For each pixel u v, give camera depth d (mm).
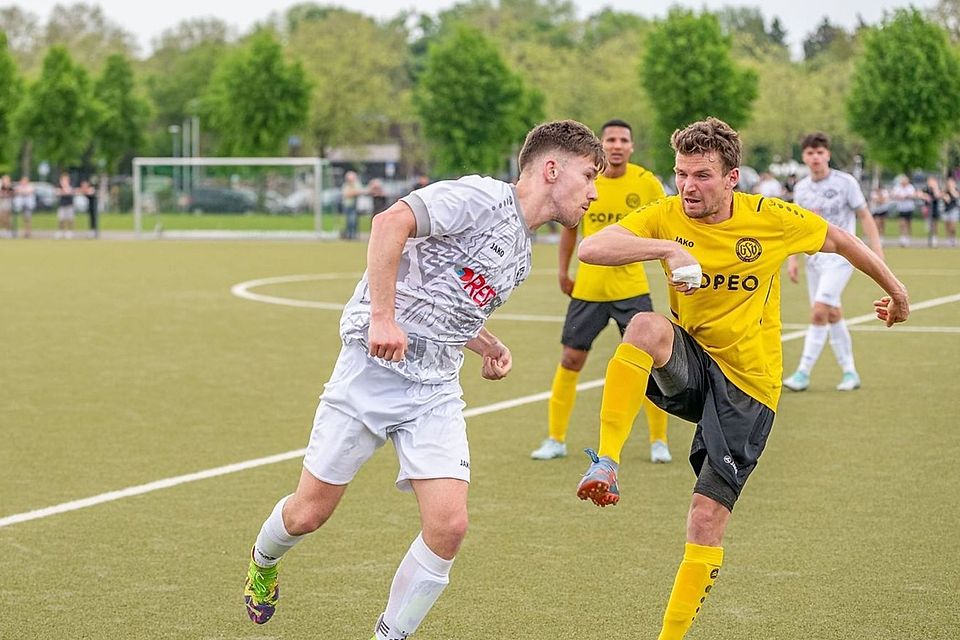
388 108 165125
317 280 52812
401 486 10516
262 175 93938
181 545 14453
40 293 46688
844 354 25953
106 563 13750
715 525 10594
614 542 14609
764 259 10992
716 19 98625
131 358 29969
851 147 131250
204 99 137875
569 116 141625
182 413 22828
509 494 17031
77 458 19062
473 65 106125
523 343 33188
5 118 105375
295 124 120312
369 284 9727
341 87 155500
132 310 40969
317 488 10547
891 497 16797
